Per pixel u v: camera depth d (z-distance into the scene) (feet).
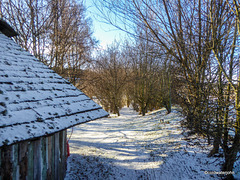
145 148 31.55
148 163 25.31
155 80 73.56
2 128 7.77
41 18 34.37
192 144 25.36
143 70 73.56
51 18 36.68
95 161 28.89
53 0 34.32
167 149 27.73
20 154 10.49
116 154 31.42
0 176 9.16
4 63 12.65
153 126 45.93
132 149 32.96
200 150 23.15
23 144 10.75
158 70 67.67
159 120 50.26
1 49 14.26
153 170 22.84
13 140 7.50
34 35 33.40
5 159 9.43
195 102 18.52
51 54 37.76
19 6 31.96
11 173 9.73
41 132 8.94
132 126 55.11
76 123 11.59
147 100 76.07
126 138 41.42
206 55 15.96
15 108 9.37
